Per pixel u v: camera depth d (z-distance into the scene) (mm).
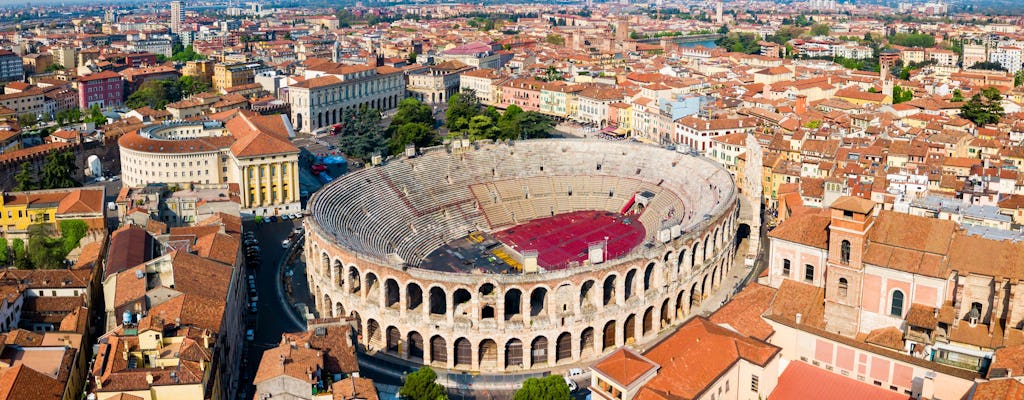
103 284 197125
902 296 162250
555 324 184000
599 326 188625
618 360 144750
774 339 166375
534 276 180250
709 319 168500
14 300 183000
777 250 181375
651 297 196125
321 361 147875
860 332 168000
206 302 170875
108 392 138500
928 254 160750
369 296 194250
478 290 180750
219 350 160000
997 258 157125
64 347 161625
